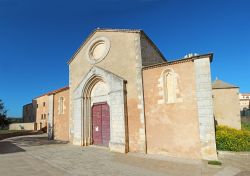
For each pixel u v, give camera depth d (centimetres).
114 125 1516
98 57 1769
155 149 1337
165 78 1361
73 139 1872
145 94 1420
